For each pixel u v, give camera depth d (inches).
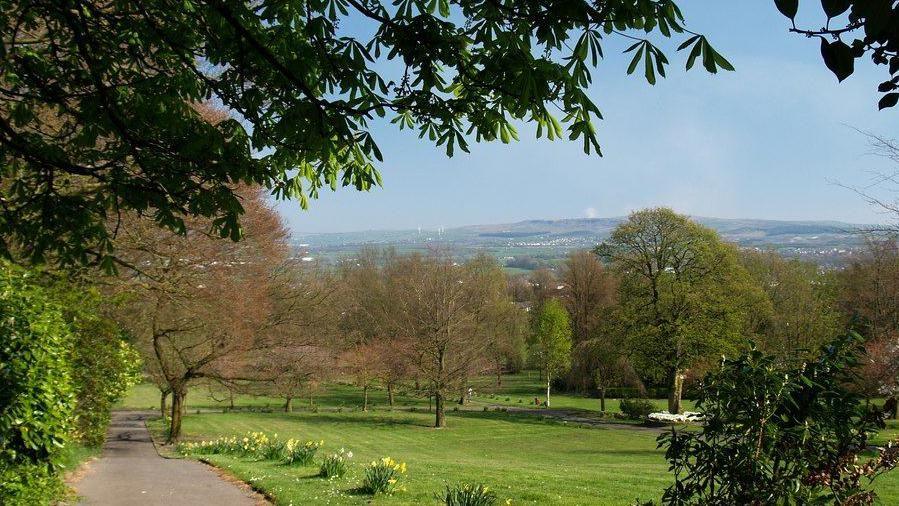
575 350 1796.3
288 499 392.8
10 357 235.8
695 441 151.5
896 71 86.4
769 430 142.0
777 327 1494.8
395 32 157.2
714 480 152.0
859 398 155.3
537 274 2706.7
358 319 2239.2
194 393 2223.2
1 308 243.3
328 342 1258.0
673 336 1433.3
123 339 789.2
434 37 154.9
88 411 641.0
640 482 509.0
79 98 190.7
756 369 145.3
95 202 207.0
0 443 232.1
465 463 703.7
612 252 1536.7
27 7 175.3
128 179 199.6
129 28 184.2
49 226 206.1
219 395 2183.8
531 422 1567.4
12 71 183.8
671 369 1514.5
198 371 1053.8
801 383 148.9
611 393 2210.9
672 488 156.4
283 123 163.6
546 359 1966.0
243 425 1440.7
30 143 200.2
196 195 200.4
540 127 163.8
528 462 842.8
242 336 1008.9
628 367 1736.0
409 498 399.2
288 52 167.5
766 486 142.9
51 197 205.2
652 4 124.8
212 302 863.7
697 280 1457.9
